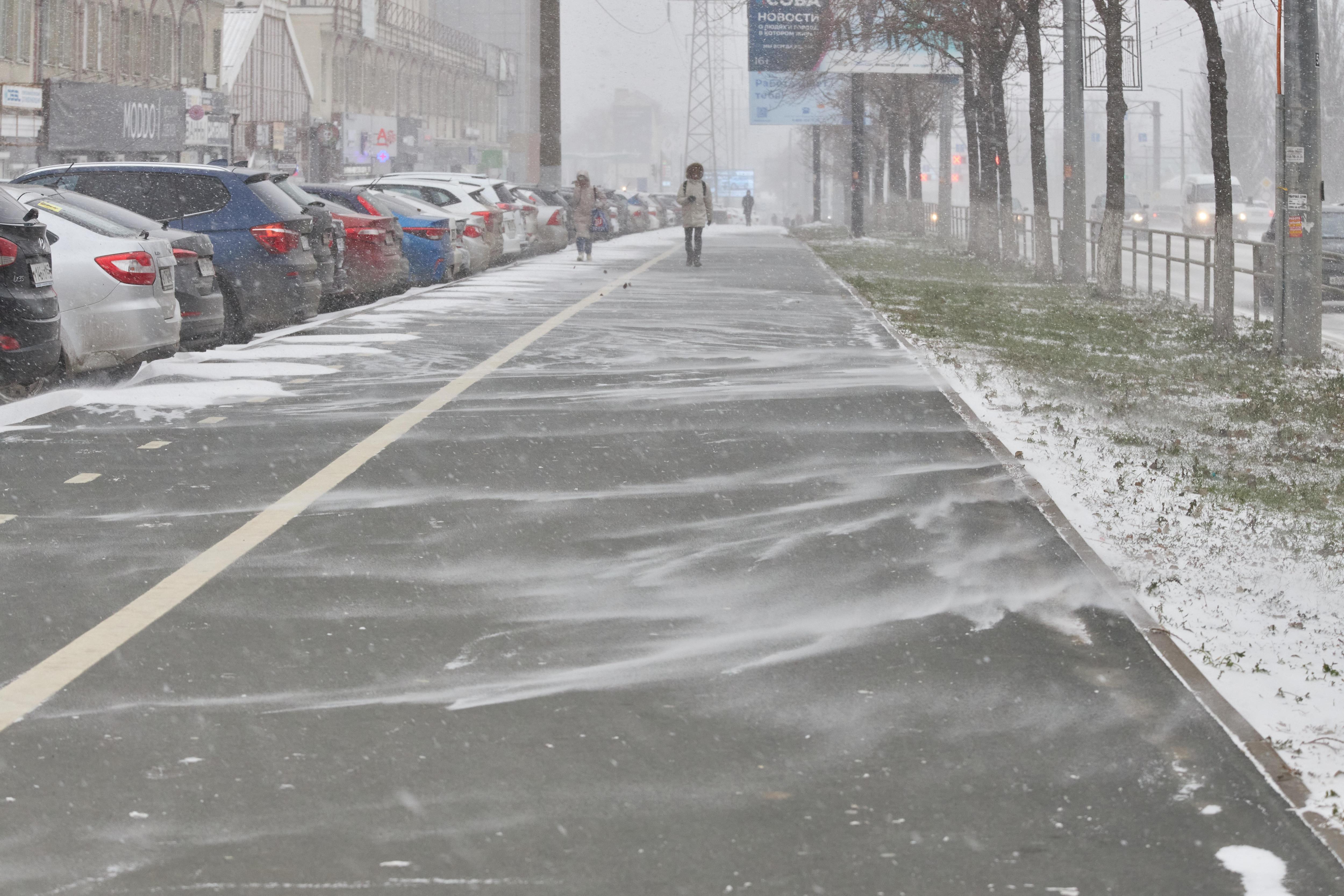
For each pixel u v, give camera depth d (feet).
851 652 27.22
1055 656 27.07
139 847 19.08
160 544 34.27
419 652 26.94
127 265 55.47
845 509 38.32
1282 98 85.92
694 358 69.00
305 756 22.11
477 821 19.97
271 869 18.51
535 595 30.55
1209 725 23.75
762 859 18.97
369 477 41.78
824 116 284.61
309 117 312.50
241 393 56.95
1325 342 102.78
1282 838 19.71
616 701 24.56
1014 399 59.67
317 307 76.07
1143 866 18.89
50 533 35.14
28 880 18.16
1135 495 41.55
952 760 22.22
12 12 194.18
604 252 178.60
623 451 45.83
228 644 27.20
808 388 59.57
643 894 18.01
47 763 21.70
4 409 50.29
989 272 167.22
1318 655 27.71
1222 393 70.69
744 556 33.71
